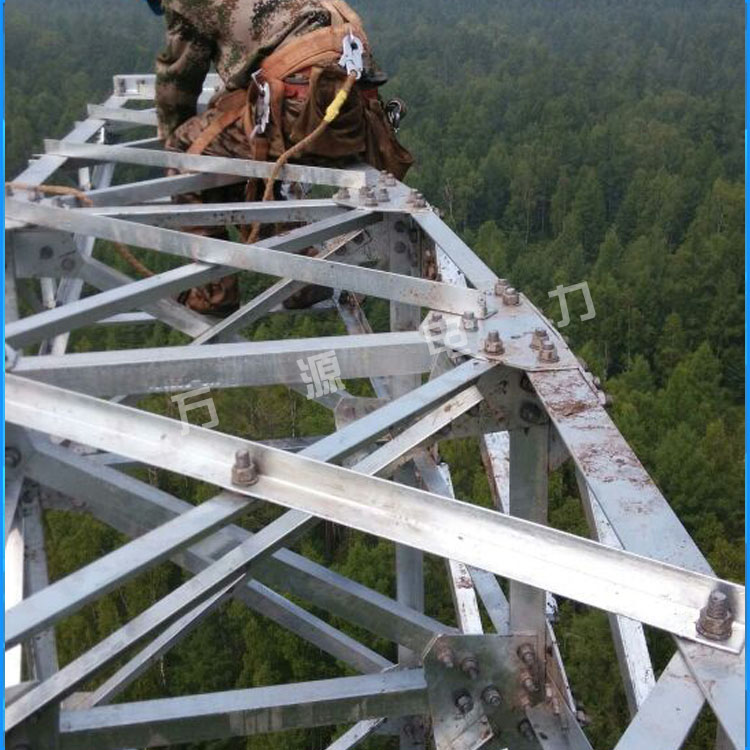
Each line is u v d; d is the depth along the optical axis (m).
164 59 5.30
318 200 4.67
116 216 4.19
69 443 4.18
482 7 122.12
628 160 55.31
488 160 53.97
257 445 2.51
